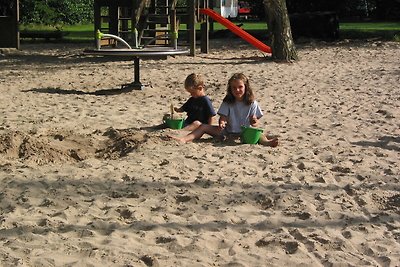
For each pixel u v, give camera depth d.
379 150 7.98
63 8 40.38
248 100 8.49
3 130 9.18
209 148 7.93
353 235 5.19
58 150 7.82
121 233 5.16
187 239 5.03
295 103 11.70
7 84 14.66
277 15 19.17
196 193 6.12
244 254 4.80
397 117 10.23
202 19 22.16
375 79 14.64
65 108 11.32
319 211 5.72
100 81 15.26
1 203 5.95
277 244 4.98
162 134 8.51
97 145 8.30
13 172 6.88
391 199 6.07
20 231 5.18
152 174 6.71
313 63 18.38
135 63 13.85
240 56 21.03
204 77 15.64
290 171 6.91
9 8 29.45
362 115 10.45
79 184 6.38
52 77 16.02
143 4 21.03
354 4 43.25
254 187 6.30
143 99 12.52
